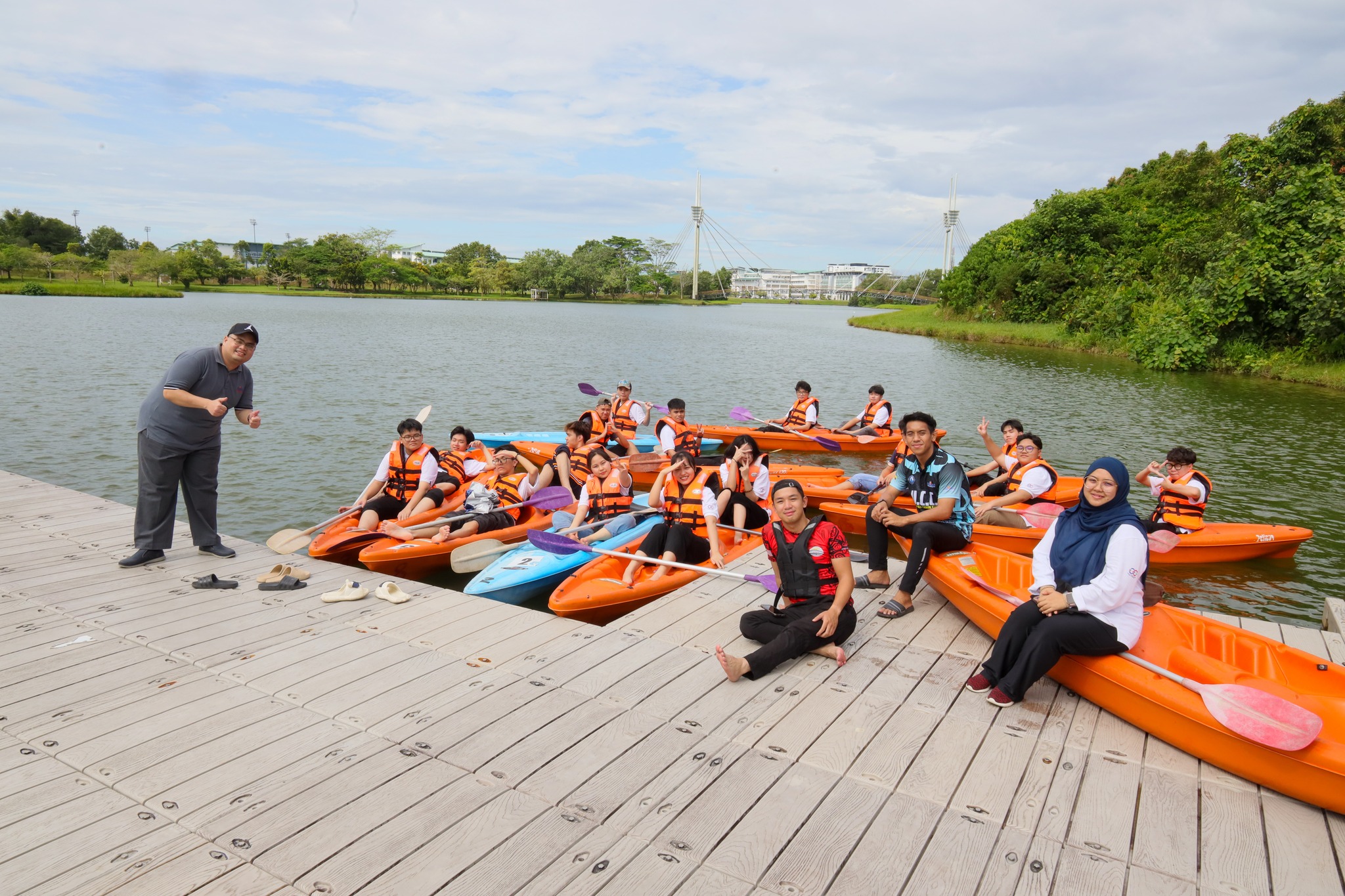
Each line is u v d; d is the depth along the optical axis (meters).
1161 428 15.66
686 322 57.03
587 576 5.94
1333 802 3.05
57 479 10.18
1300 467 12.42
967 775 3.28
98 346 25.19
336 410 15.63
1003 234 48.00
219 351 5.70
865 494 8.85
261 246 147.62
